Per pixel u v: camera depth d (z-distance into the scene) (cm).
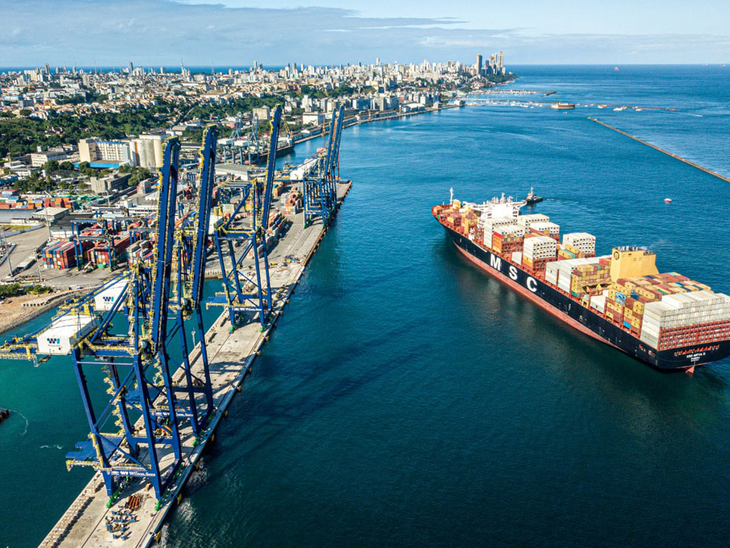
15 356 9131
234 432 12162
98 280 19988
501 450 11612
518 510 10038
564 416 12731
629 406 13125
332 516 9944
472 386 13912
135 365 9106
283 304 18600
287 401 13275
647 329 14162
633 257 16412
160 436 11550
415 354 15488
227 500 10300
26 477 10862
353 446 11725
